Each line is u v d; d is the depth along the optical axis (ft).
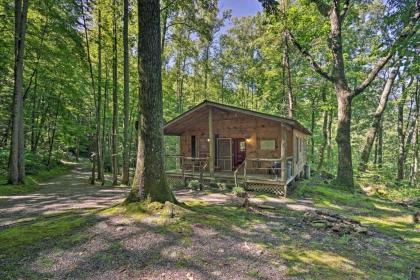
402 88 59.52
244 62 82.53
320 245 14.23
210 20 62.34
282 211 22.74
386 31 39.99
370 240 16.30
